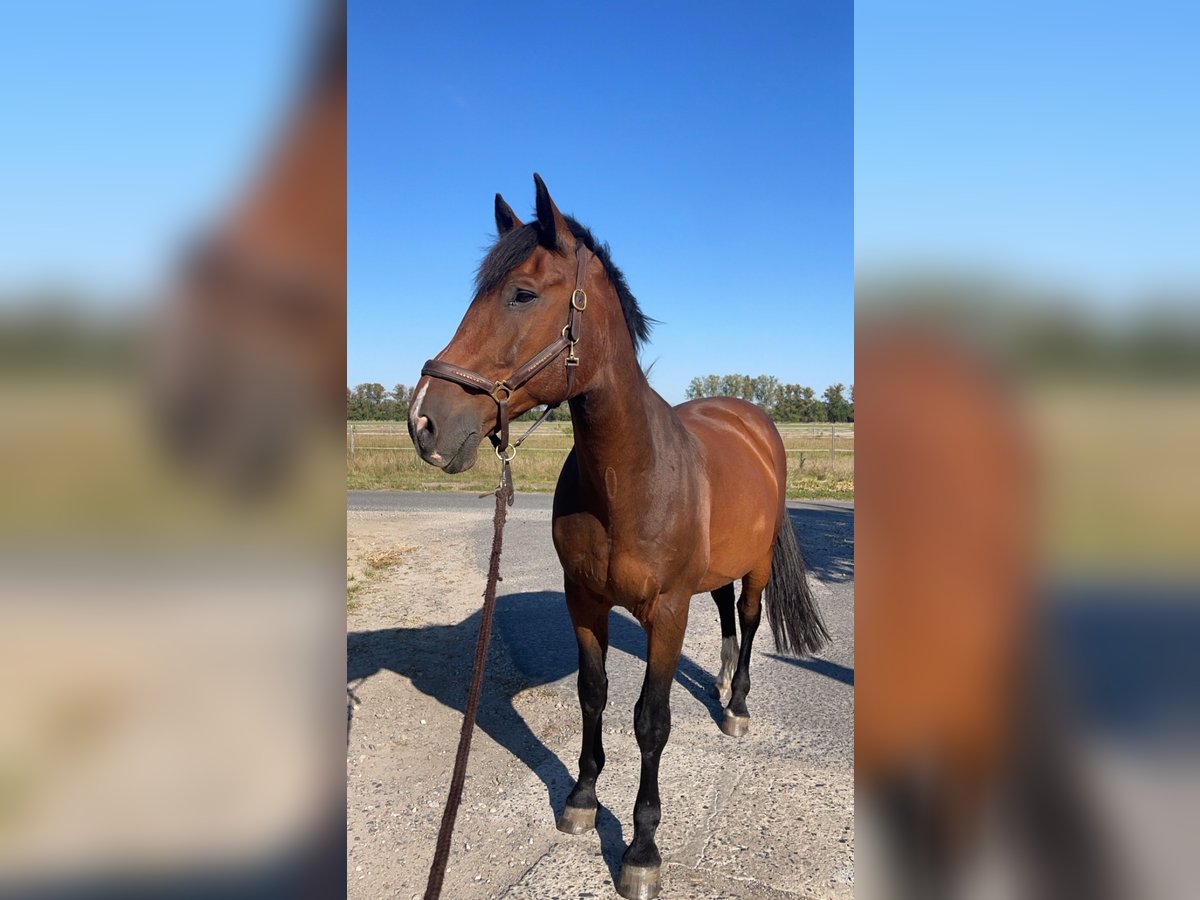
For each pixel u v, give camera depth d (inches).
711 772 117.2
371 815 105.0
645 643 187.5
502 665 167.0
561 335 79.4
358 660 168.9
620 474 87.0
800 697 148.9
